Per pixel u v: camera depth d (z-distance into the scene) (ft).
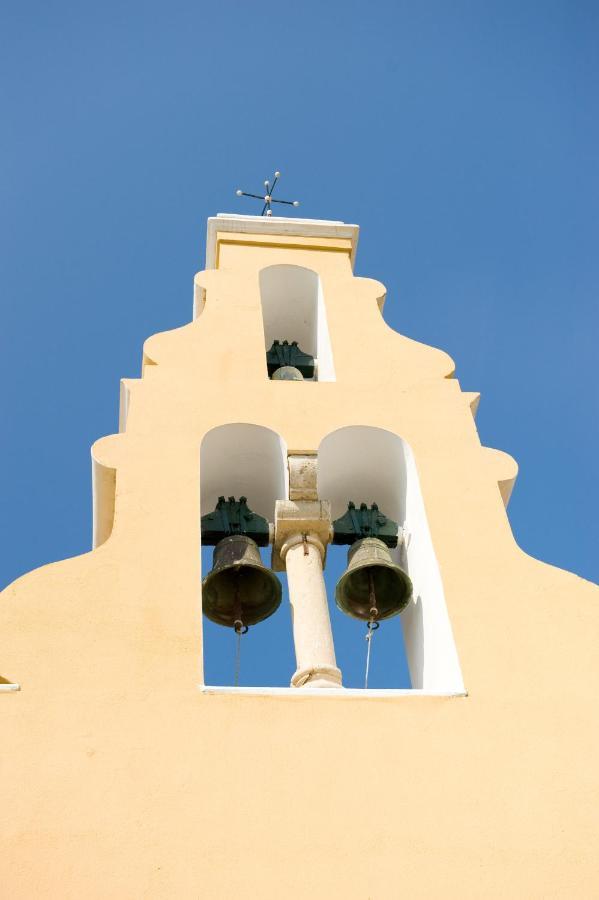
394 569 38.22
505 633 34.19
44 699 30.91
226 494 41.32
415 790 29.89
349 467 41.01
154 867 27.66
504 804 29.78
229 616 38.42
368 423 40.70
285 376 47.34
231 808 29.04
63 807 28.60
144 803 28.91
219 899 27.17
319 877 27.78
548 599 35.22
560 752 31.12
